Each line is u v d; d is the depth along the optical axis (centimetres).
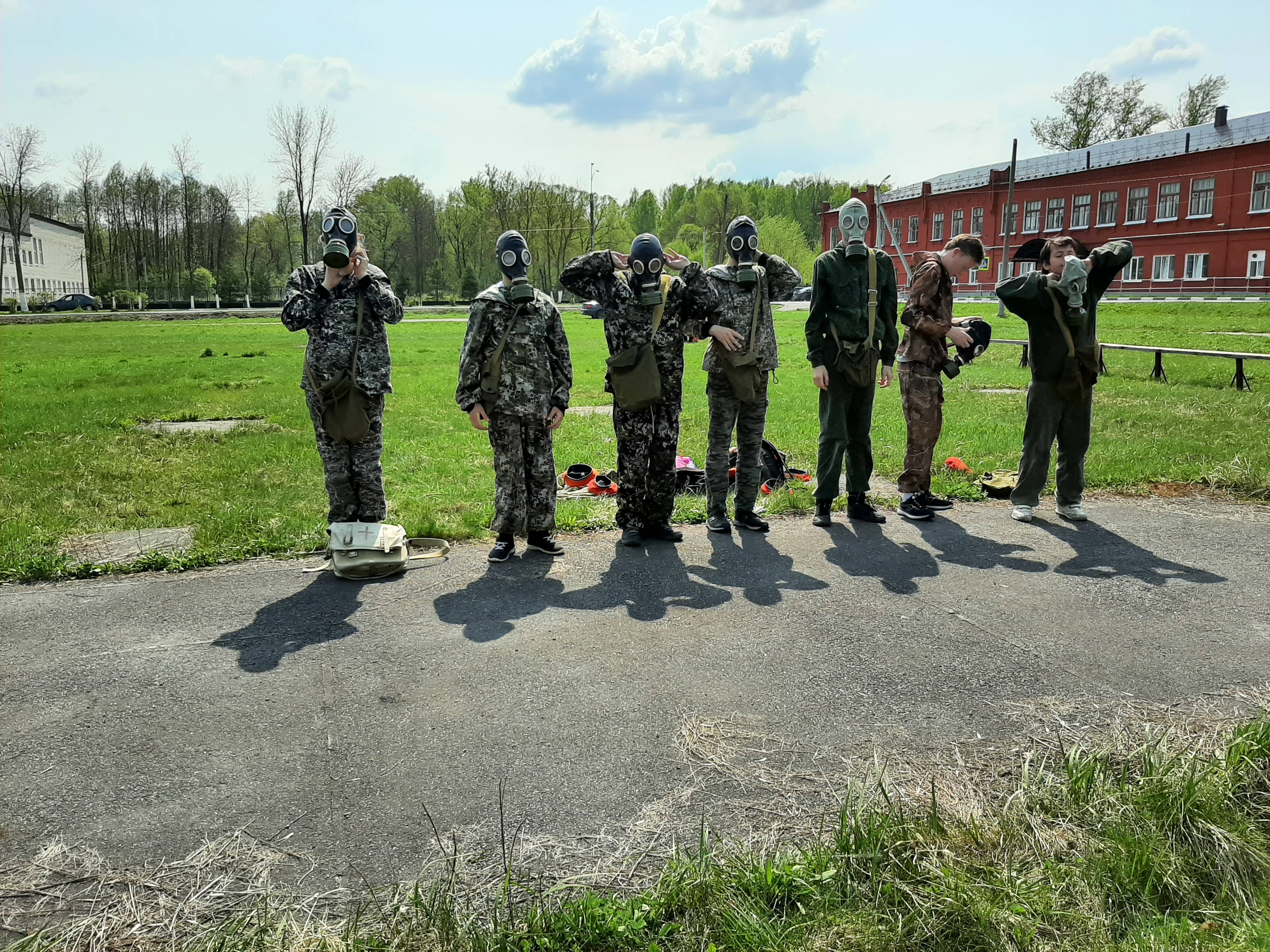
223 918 237
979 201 5628
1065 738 326
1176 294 4378
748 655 403
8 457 884
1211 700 353
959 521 641
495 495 630
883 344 611
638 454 566
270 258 8900
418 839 271
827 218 7275
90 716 349
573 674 384
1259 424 997
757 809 284
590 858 261
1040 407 620
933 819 263
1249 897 238
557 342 548
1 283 6519
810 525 631
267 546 569
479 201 8644
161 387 1600
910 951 219
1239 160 4303
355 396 516
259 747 325
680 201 11144
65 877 254
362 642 421
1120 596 476
